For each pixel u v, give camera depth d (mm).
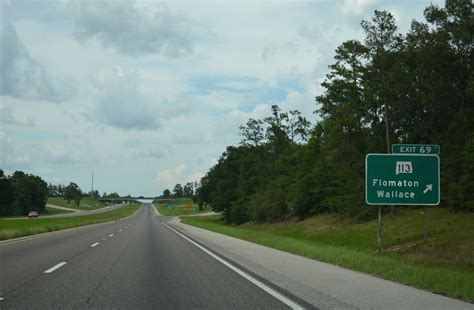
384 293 11148
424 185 22156
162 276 14125
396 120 53344
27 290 11406
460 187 38500
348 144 53812
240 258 19859
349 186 53188
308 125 96500
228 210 119938
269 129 97500
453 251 25734
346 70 55344
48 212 188875
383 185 22125
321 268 16297
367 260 17531
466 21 49594
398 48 49156
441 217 38625
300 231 56906
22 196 166375
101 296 10711
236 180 118500
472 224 32000
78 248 24172
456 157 44094
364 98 53469
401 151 22312
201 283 12797
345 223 52562
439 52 49625
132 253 21781
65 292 11172
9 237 32875
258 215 87688
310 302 10062
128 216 151875
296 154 81312
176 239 33656
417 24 52969
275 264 17562
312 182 66562
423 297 10594
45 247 24531
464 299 10430
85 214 167125
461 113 47000
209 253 22219
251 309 9391
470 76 48375
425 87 51312
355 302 10031
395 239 34156
